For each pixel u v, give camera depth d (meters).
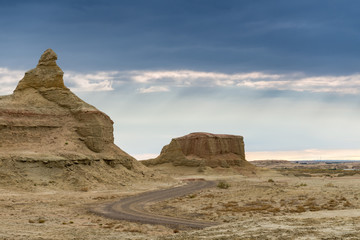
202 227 37.75
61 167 79.00
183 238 27.39
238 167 179.38
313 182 115.38
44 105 99.69
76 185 76.00
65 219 42.84
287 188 82.12
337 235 24.31
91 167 87.00
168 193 77.31
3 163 73.25
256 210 48.91
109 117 107.31
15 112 90.75
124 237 30.56
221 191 81.19
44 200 59.88
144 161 175.38
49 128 94.12
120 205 57.34
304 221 32.34
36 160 76.69
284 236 25.00
